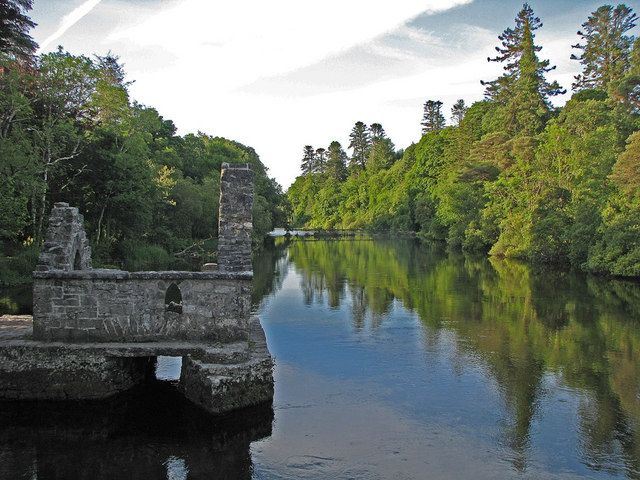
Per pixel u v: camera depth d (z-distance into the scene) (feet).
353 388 46.70
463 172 219.20
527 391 46.26
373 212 372.17
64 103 114.01
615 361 54.70
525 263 148.87
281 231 403.13
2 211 88.43
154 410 39.40
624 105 169.27
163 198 152.87
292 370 51.62
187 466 32.68
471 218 207.31
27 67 113.39
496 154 210.38
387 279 115.03
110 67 165.89
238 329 41.01
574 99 205.77
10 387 38.99
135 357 42.52
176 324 40.86
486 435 37.68
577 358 55.77
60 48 113.80
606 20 236.22
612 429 38.86
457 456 34.55
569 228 137.49
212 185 187.83
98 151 117.08
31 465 32.42
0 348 38.96
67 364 39.17
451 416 40.88
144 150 132.87
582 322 72.18
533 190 156.76
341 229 399.03
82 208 121.80
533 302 86.94
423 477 31.89
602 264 117.60
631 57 196.44
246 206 47.83
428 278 116.78
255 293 96.27
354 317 75.61
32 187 93.50
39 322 40.45
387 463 33.47
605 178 135.74
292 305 84.69
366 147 464.65
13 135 94.43
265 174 305.12
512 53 243.81
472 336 64.80
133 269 117.19
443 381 48.67
